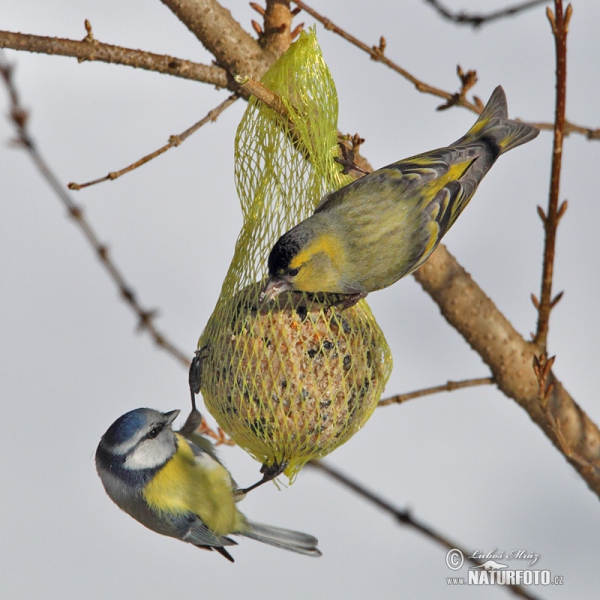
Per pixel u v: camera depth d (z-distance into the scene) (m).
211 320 8.87
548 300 9.14
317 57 8.61
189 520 10.26
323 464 8.51
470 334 9.47
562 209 8.44
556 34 7.63
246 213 9.03
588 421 9.66
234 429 8.45
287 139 8.80
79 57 8.56
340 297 8.68
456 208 8.80
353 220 8.45
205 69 9.00
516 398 9.51
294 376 8.09
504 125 9.37
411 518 8.23
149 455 10.19
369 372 8.51
